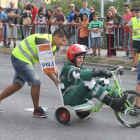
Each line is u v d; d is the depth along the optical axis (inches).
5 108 241.0
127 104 204.1
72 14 532.1
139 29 410.9
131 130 198.4
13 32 597.6
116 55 521.7
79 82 207.0
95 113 232.8
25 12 569.3
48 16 550.0
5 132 191.0
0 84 324.5
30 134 188.2
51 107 246.5
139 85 227.1
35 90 212.5
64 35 204.2
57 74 210.1
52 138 182.2
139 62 225.1
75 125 205.8
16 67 208.2
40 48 204.2
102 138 183.3
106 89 209.8
